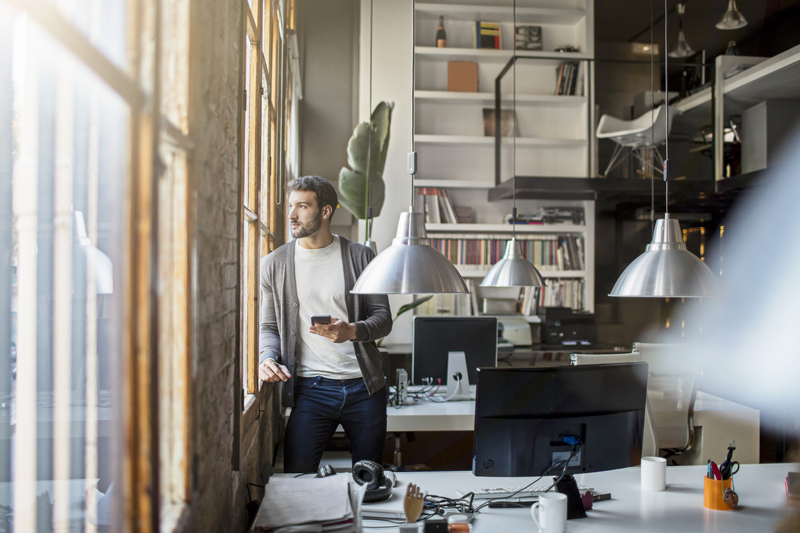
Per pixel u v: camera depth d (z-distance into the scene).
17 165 0.84
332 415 2.46
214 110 1.24
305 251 2.54
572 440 1.79
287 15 3.56
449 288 1.71
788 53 4.17
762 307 5.34
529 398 1.77
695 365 3.11
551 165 5.43
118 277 0.78
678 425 3.10
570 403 1.80
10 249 0.86
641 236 5.48
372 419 2.47
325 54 5.15
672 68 5.54
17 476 0.89
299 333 2.52
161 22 0.79
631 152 5.29
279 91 3.13
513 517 1.72
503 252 5.30
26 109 0.84
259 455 2.26
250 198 2.02
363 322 2.40
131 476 0.75
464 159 5.41
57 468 0.92
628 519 1.72
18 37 0.81
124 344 0.74
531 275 3.46
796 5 5.09
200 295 1.10
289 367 2.46
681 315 5.59
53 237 0.86
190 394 0.99
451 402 3.26
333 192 2.54
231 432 1.54
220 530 1.36
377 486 1.83
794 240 5.00
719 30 5.55
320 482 1.67
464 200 5.44
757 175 4.39
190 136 0.99
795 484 0.96
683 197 5.05
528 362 4.59
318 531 1.38
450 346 3.30
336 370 2.46
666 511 1.79
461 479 2.04
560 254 5.34
